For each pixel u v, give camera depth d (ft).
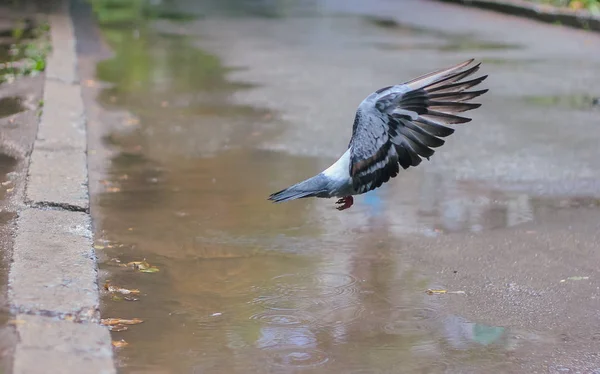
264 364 23.17
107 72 63.52
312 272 29.84
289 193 17.78
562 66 67.26
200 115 51.47
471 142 46.34
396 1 113.09
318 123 49.73
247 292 27.94
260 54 72.59
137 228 33.27
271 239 32.89
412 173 41.50
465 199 37.81
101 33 82.28
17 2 93.56
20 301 23.77
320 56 71.67
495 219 35.37
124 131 47.32
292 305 27.12
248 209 36.04
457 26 88.89
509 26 88.22
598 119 51.19
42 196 32.50
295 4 110.52
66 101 49.19
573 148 45.19
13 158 38.47
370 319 26.27
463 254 31.65
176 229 33.37
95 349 21.81
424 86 17.34
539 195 38.27
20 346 21.43
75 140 41.04
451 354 24.08
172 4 108.47
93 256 27.48
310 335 25.07
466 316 26.61
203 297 27.40
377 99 17.39
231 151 44.19
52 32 73.72
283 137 46.80
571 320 26.37
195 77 62.69
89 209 32.35
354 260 31.04
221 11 102.06
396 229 34.27
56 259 26.81
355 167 17.12
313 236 33.40
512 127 49.37
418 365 23.40
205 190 38.11
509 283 29.14
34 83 53.88
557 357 23.99
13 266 26.09
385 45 77.20
